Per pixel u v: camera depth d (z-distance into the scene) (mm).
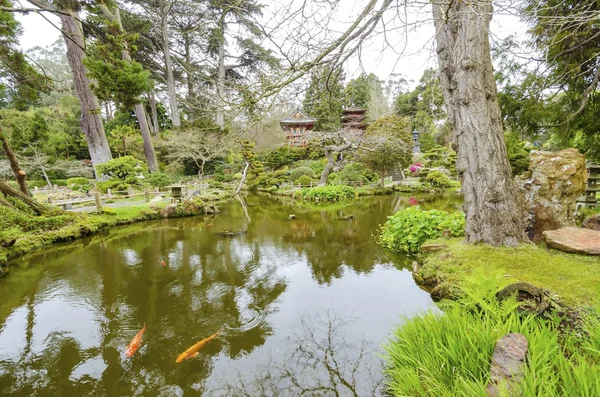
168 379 2350
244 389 2217
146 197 10930
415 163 21312
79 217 7820
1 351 2768
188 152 16578
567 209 3830
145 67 17906
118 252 5973
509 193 3410
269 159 20891
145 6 13836
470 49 3354
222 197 14898
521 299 2330
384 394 2084
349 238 6523
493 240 3396
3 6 6152
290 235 7059
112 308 3566
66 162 18312
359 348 2615
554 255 3021
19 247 5902
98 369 2488
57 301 3793
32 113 17297
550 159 3898
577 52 4859
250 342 2791
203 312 3402
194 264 5117
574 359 1644
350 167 17812
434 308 3004
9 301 3838
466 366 1648
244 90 3414
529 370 1437
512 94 5727
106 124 21547
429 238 4898
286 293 3809
